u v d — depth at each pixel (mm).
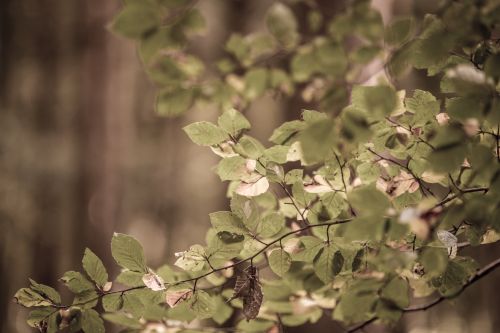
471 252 3904
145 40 1921
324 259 2039
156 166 9969
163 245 9758
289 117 4613
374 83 2064
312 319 2215
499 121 1891
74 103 8898
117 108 9070
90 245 8203
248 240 2043
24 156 8297
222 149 2027
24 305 2035
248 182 2033
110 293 2039
